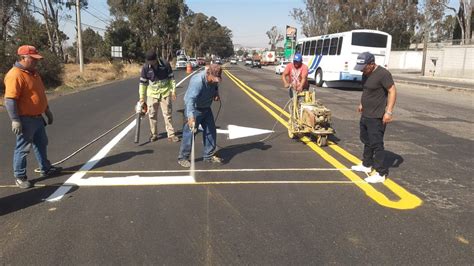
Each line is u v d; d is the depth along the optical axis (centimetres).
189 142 707
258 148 856
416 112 1500
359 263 397
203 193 582
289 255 412
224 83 2862
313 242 439
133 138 955
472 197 579
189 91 683
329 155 801
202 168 704
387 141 958
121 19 7662
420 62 7006
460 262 400
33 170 692
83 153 809
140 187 606
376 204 547
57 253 413
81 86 2662
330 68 2611
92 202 547
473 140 977
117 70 4178
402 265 394
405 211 524
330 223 486
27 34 4506
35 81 609
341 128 1112
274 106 1553
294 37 6681
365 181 641
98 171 685
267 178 651
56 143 899
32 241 439
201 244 433
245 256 409
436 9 4972
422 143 938
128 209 523
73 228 469
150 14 7562
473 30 6116
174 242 436
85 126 1115
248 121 1198
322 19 7325
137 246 428
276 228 471
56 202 548
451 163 760
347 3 6638
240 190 595
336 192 591
